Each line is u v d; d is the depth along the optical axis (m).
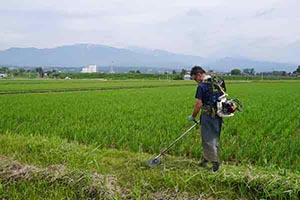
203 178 3.72
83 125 7.26
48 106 11.78
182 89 26.98
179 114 9.54
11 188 3.56
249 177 3.61
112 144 5.86
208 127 3.99
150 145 5.54
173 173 3.96
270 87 32.16
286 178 3.54
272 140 6.04
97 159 4.32
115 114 9.45
